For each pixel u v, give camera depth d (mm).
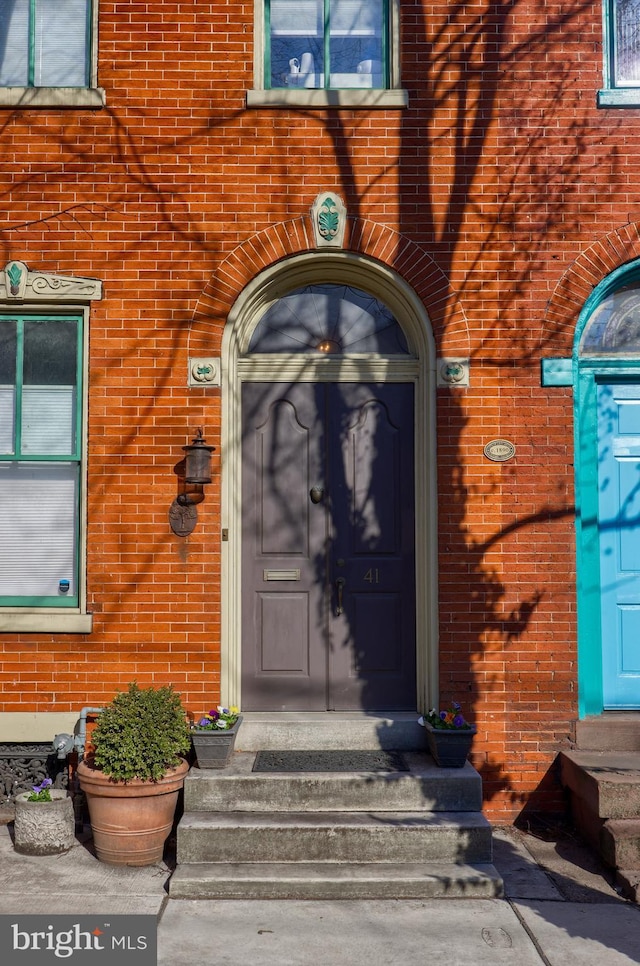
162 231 5977
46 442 6047
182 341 5938
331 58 6238
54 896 4664
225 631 5840
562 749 5789
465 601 5852
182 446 5867
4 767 5840
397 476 6168
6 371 6074
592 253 5992
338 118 6035
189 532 5844
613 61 6145
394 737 5754
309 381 6176
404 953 4090
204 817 5043
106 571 5828
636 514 6105
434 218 6012
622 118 6043
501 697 5812
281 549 6121
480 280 5984
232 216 5992
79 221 5973
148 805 5086
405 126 6035
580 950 4141
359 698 6043
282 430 6176
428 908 4562
